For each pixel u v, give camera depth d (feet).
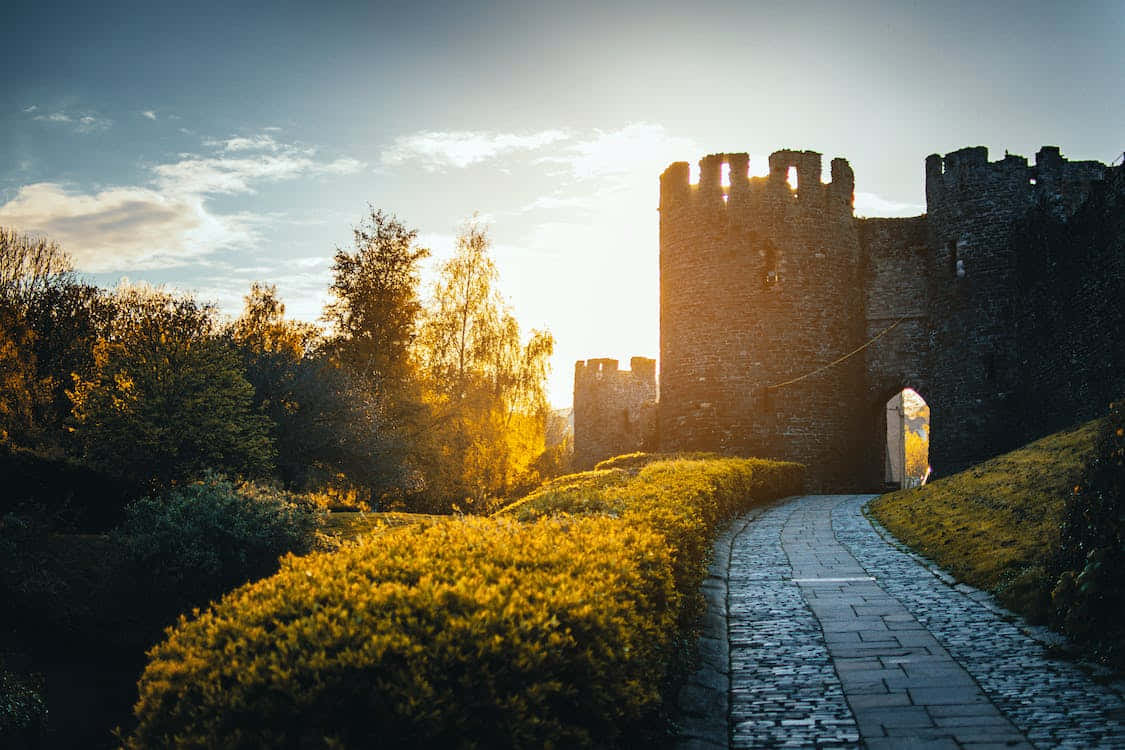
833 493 130.21
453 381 132.77
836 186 136.46
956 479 70.13
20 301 127.54
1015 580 34.40
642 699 18.93
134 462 72.33
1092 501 29.40
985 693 23.25
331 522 72.95
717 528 58.95
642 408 178.19
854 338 135.64
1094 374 92.63
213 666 14.93
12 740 41.50
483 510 130.93
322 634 14.99
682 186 137.80
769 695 24.04
